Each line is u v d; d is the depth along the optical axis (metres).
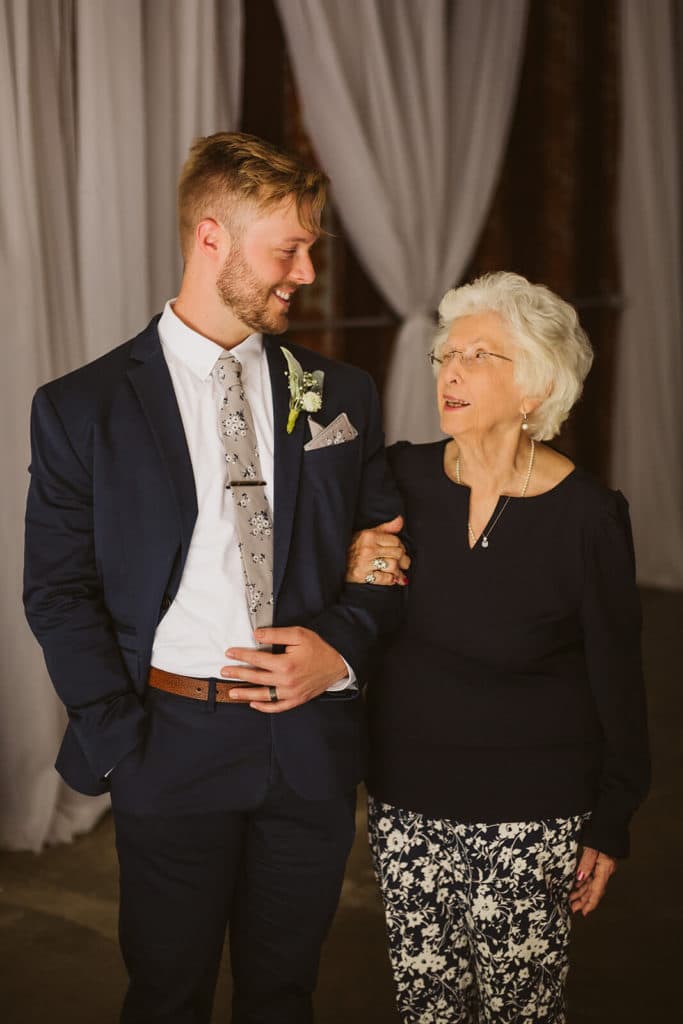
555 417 1.94
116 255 3.62
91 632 1.85
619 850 1.96
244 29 5.05
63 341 3.50
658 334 6.79
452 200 5.75
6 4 3.26
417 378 5.58
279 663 1.83
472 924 2.00
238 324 1.88
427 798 1.97
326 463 1.96
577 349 1.92
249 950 2.04
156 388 1.85
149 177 3.87
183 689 1.86
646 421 6.85
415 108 5.42
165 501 1.83
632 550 1.92
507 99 5.84
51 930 3.01
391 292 5.53
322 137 5.16
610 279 6.87
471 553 1.95
